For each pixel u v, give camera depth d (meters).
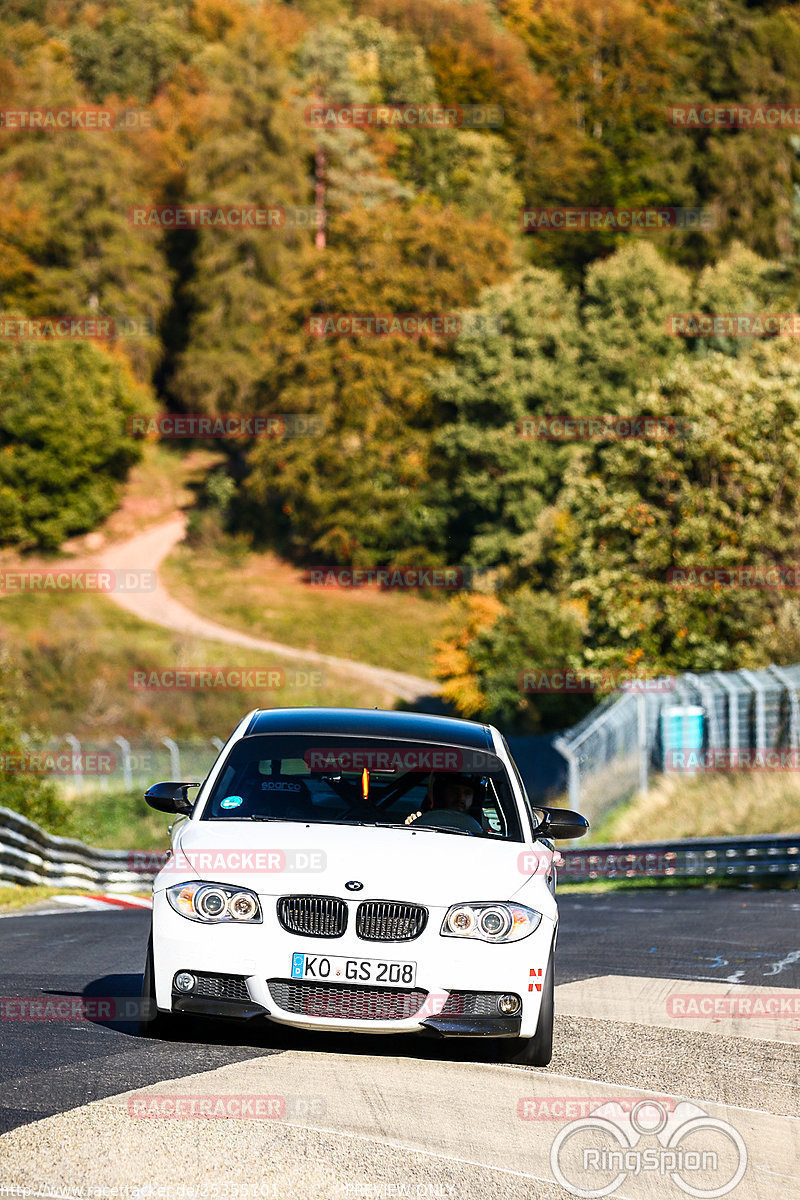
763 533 104.00
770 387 108.50
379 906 16.88
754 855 54.88
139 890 69.69
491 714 129.38
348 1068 16.94
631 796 82.50
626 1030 21.02
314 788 19.45
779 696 77.44
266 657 182.12
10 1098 14.66
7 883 51.00
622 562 108.94
